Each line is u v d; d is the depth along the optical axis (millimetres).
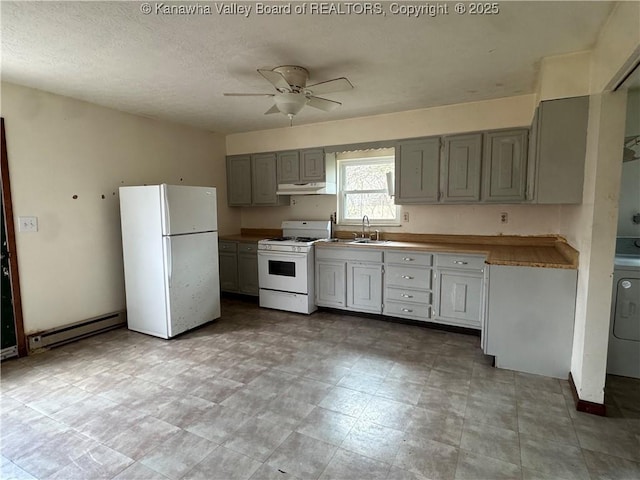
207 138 4973
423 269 3697
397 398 2422
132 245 3615
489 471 1751
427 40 2266
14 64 2617
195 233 3719
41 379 2719
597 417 2186
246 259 4844
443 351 3186
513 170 3439
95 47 2340
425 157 3852
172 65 2648
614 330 2721
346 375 2752
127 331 3768
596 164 2148
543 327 2695
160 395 2479
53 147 3314
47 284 3311
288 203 5117
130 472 1760
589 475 1723
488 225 3922
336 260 4168
